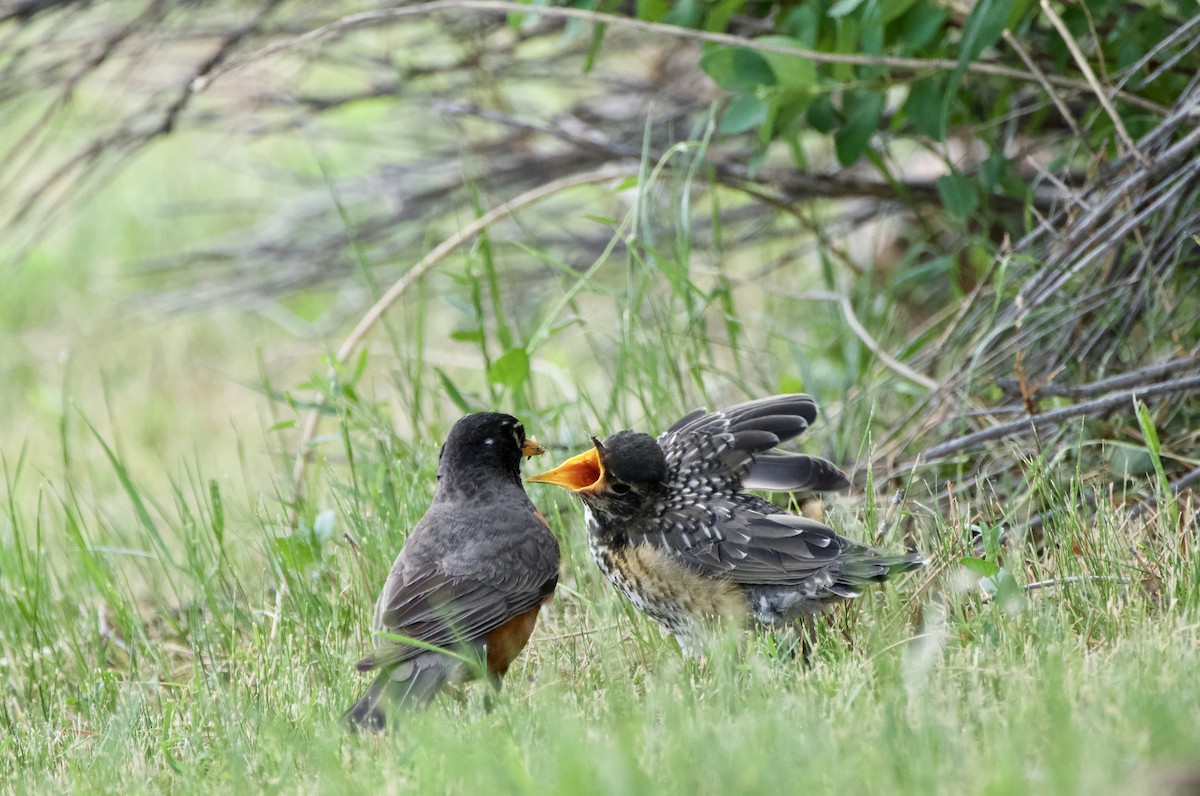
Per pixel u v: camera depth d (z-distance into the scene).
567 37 12.28
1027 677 6.83
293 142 26.17
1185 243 11.48
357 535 10.18
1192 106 10.48
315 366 19.20
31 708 9.29
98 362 20.39
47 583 10.94
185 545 10.55
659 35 15.23
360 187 17.80
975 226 14.30
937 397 11.05
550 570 8.87
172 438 18.06
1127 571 8.59
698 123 14.95
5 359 20.88
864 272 15.22
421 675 7.99
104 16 15.71
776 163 16.55
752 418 9.39
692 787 5.72
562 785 5.65
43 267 23.50
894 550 9.07
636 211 11.58
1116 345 11.18
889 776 5.68
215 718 7.89
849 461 11.56
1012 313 11.01
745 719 6.50
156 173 26.55
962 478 10.88
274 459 14.71
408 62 16.22
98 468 17.03
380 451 11.10
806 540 8.27
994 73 11.29
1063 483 10.38
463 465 9.14
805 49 10.93
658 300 13.74
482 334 11.45
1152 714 5.80
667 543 8.55
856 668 7.29
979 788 5.43
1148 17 11.66
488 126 17.31
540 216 17.30
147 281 22.75
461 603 8.41
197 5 14.80
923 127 11.68
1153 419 10.48
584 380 16.78
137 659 10.05
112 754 7.53
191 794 6.82
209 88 15.95
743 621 8.40
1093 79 10.41
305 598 9.74
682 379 12.75
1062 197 12.07
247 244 19.20
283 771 6.72
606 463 8.63
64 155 25.56
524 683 8.66
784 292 13.84
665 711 6.86
